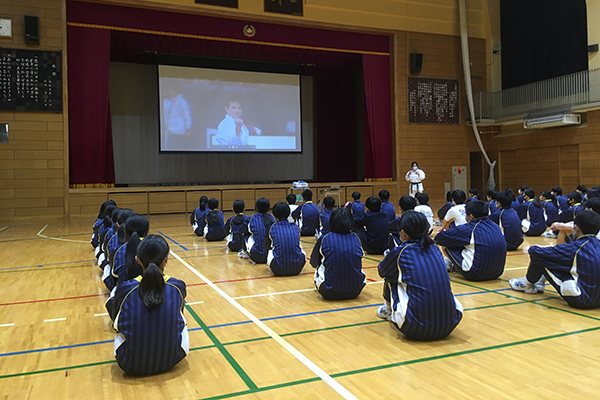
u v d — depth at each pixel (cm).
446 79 1881
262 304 425
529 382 249
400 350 301
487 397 233
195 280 532
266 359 290
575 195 768
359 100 1933
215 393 244
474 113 1927
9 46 1311
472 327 345
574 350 295
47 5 1345
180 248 786
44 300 453
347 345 312
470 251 491
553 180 1723
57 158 1369
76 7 1388
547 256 387
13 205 1329
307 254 712
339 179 2072
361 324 359
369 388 246
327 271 418
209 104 1664
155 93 1744
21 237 945
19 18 1320
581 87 1577
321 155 2041
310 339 326
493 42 1928
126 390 250
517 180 1877
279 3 1605
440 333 311
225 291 477
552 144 1717
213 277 547
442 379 255
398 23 1791
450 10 1878
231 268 604
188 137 1636
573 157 1652
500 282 492
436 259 315
